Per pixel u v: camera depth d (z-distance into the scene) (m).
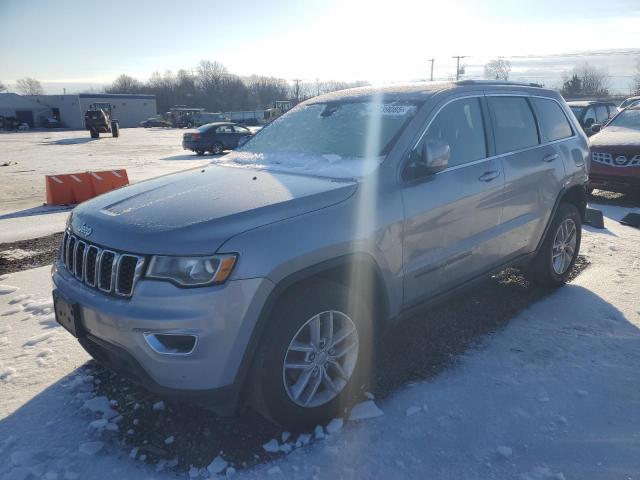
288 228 2.74
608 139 9.42
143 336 2.54
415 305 3.52
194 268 2.51
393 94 4.01
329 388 3.02
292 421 2.85
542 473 2.59
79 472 2.64
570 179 4.92
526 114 4.59
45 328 4.32
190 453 2.77
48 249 6.91
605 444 2.80
